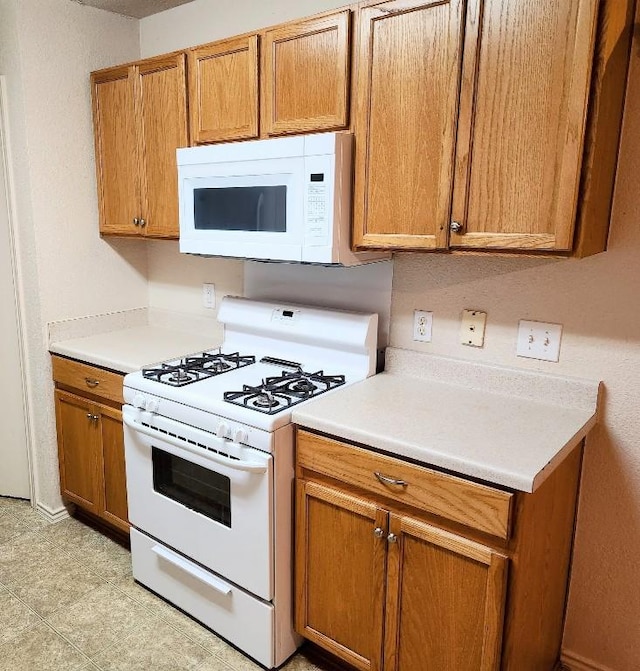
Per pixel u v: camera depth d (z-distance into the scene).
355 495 1.60
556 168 1.36
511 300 1.79
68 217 2.55
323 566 1.72
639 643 1.72
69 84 2.47
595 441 1.69
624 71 1.45
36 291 2.51
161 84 2.20
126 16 2.63
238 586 1.84
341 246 1.74
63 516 2.73
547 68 1.33
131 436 2.07
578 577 1.79
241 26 2.31
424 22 1.50
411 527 1.48
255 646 1.83
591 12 1.25
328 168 1.67
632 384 1.61
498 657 1.40
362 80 1.64
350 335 2.03
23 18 2.28
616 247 1.58
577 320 1.68
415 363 2.02
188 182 2.07
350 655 1.70
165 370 2.10
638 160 1.51
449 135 1.50
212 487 1.85
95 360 2.34
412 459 1.45
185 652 1.90
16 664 1.84
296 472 1.73
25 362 2.64
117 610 2.10
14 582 2.24
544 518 1.46
